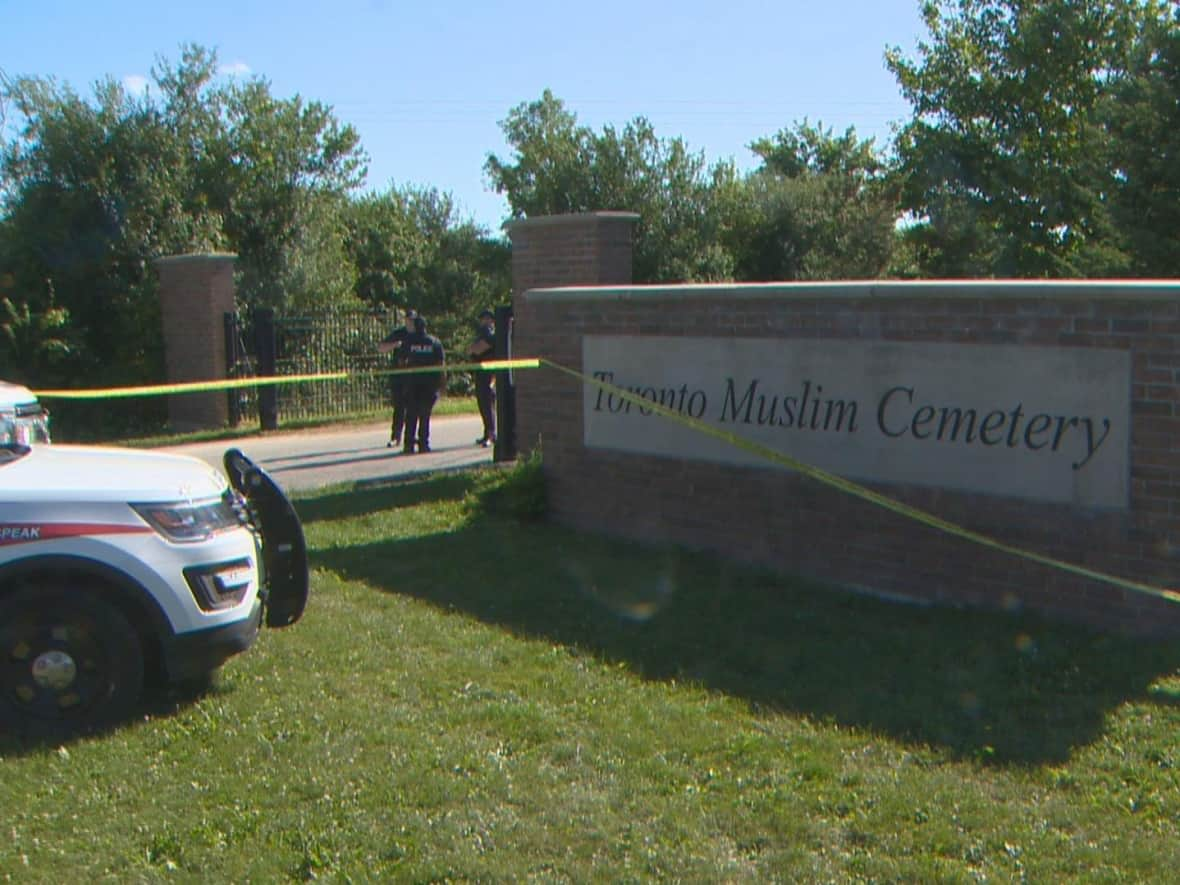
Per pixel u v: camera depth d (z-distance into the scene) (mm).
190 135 23141
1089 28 27453
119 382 20859
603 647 6562
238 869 4062
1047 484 6758
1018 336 6809
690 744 5117
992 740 5109
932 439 7254
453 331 28016
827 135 54312
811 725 5359
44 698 5273
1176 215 18328
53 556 5195
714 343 8406
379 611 7332
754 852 4172
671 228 30531
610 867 4047
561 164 31094
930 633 6699
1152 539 6379
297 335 20078
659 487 8906
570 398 9531
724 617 7141
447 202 36844
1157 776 4715
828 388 7758
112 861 4141
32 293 20703
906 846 4176
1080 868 4008
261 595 5984
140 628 5457
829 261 35812
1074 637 6480
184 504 5477
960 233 29969
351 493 11398
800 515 8000
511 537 9336
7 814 4516
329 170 25172
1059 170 27781
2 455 5918
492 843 4227
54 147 21422
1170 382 6250
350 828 4344
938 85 29641
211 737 5250
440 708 5609
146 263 20906
